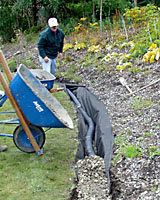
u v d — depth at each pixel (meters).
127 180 3.66
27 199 3.30
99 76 8.29
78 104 6.81
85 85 8.12
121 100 6.32
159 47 7.93
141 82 6.77
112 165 4.09
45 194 3.44
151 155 3.94
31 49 13.43
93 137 5.39
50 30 7.41
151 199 3.19
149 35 8.66
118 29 11.66
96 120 5.95
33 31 17.23
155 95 5.75
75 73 9.20
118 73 7.86
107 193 3.60
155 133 4.46
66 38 13.32
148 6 11.65
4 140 4.80
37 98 3.71
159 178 3.49
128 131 4.76
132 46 8.76
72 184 3.72
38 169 3.95
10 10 17.69
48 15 16.97
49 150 4.54
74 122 5.80
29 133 4.12
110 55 9.04
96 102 6.57
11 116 5.88
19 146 4.23
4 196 3.33
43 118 3.83
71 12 17.16
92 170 4.07
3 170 3.88
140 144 4.31
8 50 14.98
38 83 4.36
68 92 7.73
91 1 16.41
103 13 16.03
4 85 3.84
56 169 4.02
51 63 7.90
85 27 13.98
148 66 7.39
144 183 3.51
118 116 5.59
